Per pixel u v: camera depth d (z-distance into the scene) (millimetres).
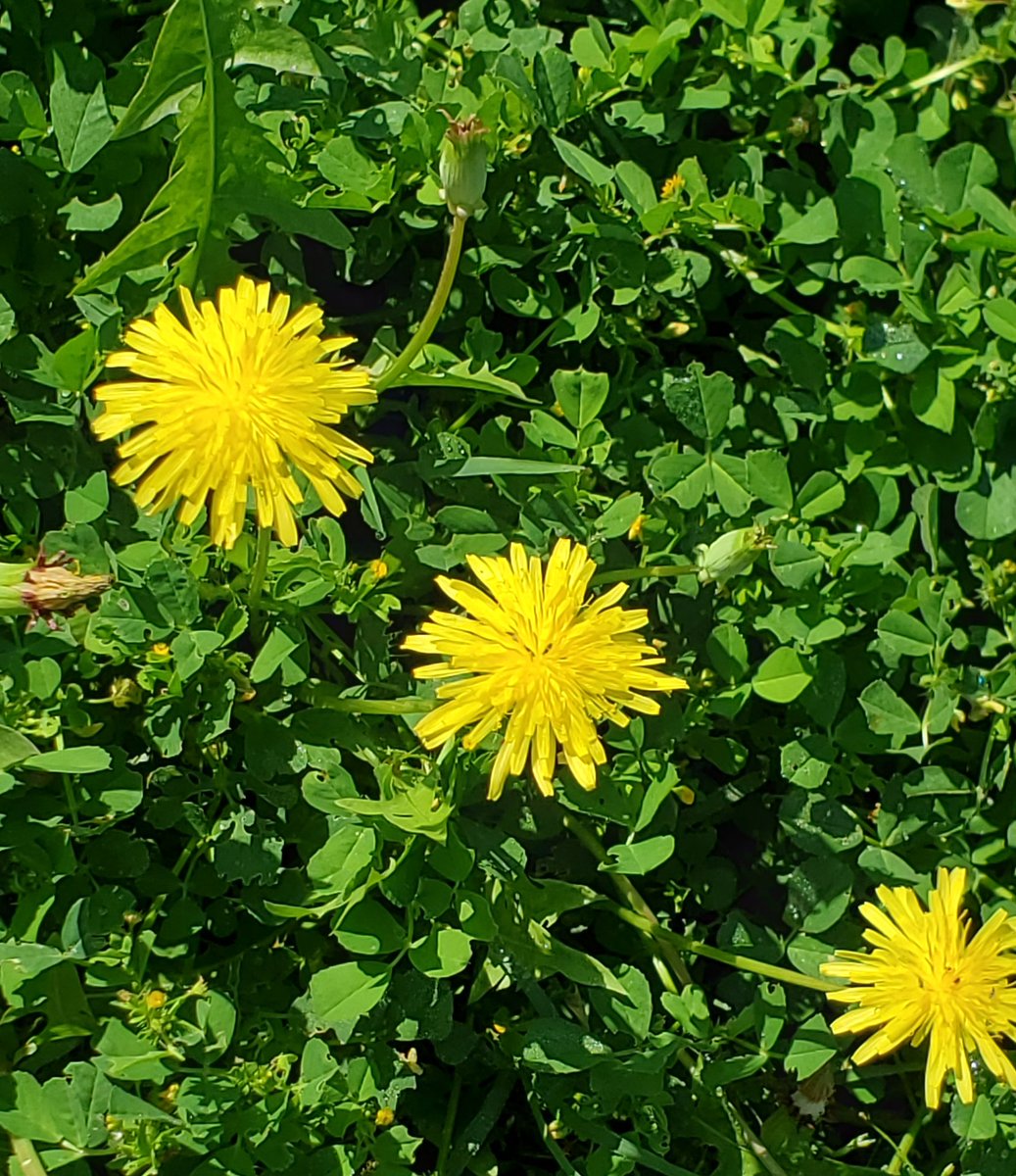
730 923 546
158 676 516
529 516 542
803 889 545
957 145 573
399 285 574
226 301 489
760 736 564
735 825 575
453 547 538
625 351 567
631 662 500
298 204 527
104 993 516
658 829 543
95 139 528
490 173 559
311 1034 524
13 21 543
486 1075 546
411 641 497
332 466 493
